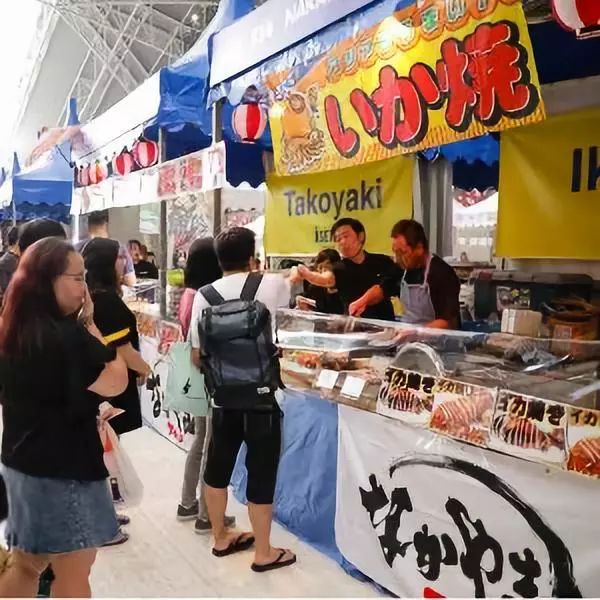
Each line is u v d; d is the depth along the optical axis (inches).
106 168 213.2
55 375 69.5
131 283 221.0
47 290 70.1
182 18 484.7
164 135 184.1
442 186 191.3
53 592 75.5
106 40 499.2
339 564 106.9
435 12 78.7
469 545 79.6
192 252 128.5
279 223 201.6
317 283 125.7
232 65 123.6
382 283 144.7
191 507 128.0
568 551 68.5
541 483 70.9
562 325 102.7
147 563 109.9
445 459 82.5
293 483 120.0
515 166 146.3
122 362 74.8
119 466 101.4
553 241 141.1
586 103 135.4
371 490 96.2
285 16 107.1
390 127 87.8
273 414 104.5
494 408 76.2
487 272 169.8
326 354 108.3
